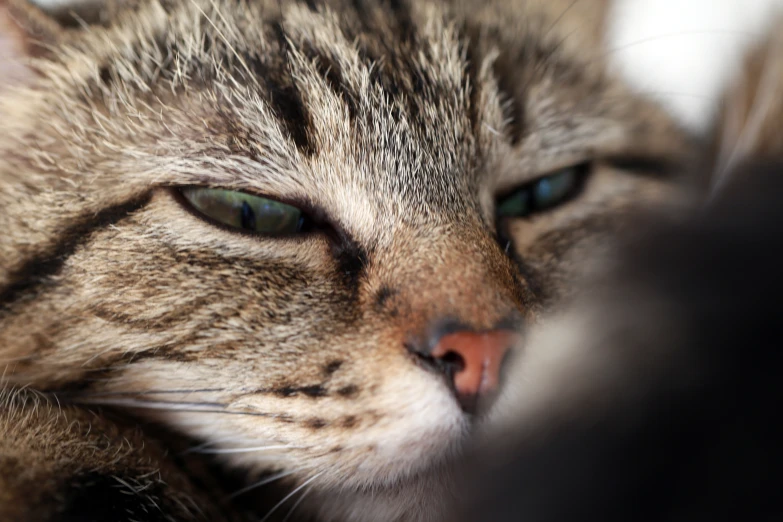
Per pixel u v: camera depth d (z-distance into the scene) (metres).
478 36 0.26
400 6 0.26
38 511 0.21
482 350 0.22
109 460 0.22
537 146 0.25
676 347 0.14
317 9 0.25
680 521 0.12
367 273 0.23
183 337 0.23
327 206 0.24
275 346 0.23
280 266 0.24
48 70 0.25
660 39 0.30
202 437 0.24
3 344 0.24
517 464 0.14
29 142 0.24
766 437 0.12
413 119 0.24
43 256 0.24
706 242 0.15
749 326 0.13
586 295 0.18
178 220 0.24
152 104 0.24
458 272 0.23
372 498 0.23
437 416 0.22
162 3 0.25
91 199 0.24
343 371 0.23
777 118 0.22
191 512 0.22
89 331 0.24
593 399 0.14
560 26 0.27
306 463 0.23
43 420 0.22
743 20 0.27
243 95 0.24
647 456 0.13
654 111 0.28
